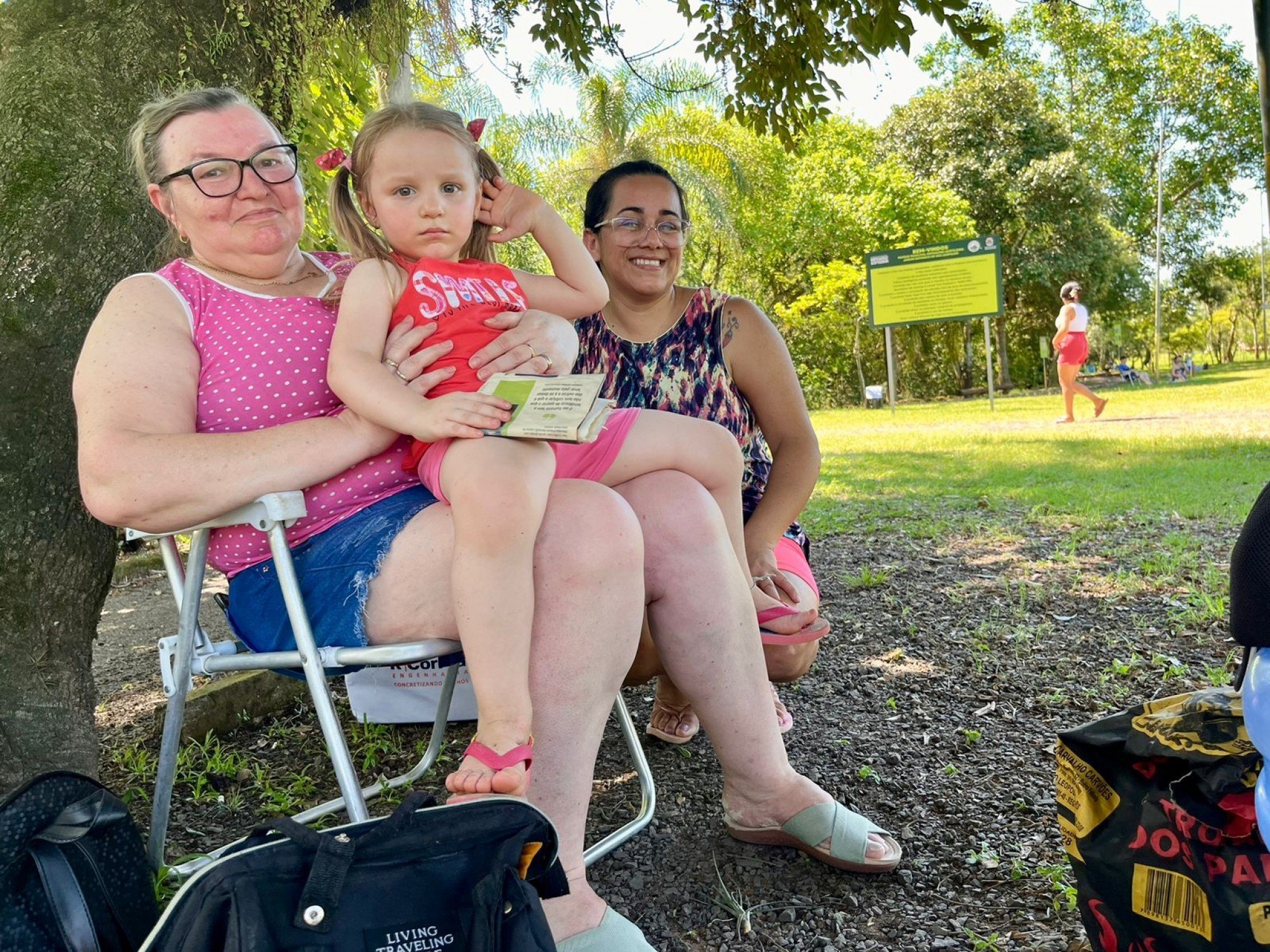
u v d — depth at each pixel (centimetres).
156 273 199
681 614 199
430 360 191
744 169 2361
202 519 172
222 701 314
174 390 185
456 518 165
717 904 204
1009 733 288
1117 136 3856
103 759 288
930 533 585
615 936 164
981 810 240
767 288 3117
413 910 120
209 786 270
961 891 207
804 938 192
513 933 122
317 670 170
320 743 307
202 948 112
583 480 181
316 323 201
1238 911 145
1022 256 3241
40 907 141
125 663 406
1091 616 398
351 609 178
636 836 235
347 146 421
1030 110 3303
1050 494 700
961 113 3300
